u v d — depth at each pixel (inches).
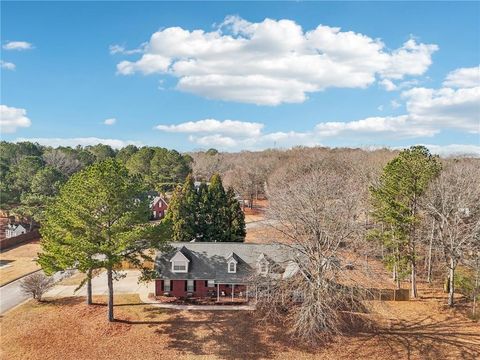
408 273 1534.2
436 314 1392.7
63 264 1201.4
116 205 1258.0
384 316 1373.0
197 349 1156.5
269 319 1326.3
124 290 1632.6
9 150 4466.0
